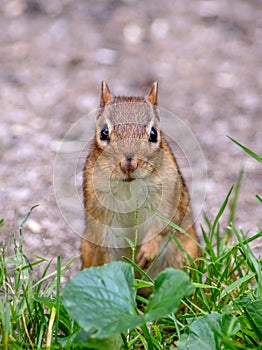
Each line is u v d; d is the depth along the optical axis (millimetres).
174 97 15688
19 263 8250
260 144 14156
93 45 17672
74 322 7238
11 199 12172
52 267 10000
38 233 11055
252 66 16969
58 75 16516
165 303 6367
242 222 11633
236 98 15734
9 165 13234
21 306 7699
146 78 16375
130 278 6773
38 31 18281
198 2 19375
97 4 19375
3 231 11008
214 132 14477
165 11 19047
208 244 8852
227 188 12688
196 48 17625
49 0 19453
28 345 7137
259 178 13039
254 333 7309
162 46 17703
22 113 15023
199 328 6949
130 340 7645
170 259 9820
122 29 18328
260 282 7688
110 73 16578
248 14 18875
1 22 18688
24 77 16438
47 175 12891
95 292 6605
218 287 8234
